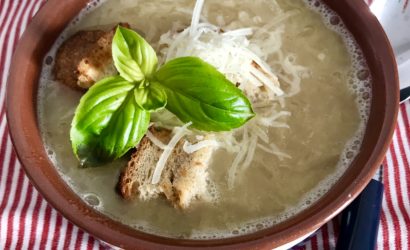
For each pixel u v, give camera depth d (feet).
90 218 0.73
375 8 1.03
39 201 0.91
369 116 0.82
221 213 0.78
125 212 0.79
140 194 0.80
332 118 0.84
